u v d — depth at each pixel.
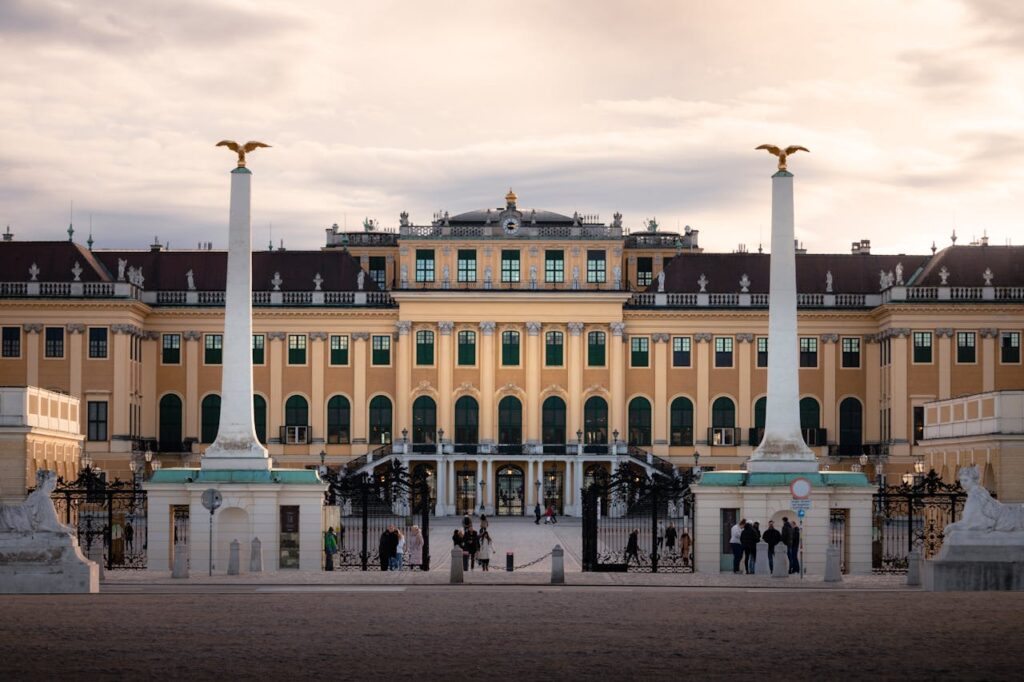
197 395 143.62
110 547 69.31
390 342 145.50
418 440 144.38
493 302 144.75
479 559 72.81
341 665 33.59
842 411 145.38
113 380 137.62
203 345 143.88
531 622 41.12
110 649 35.91
